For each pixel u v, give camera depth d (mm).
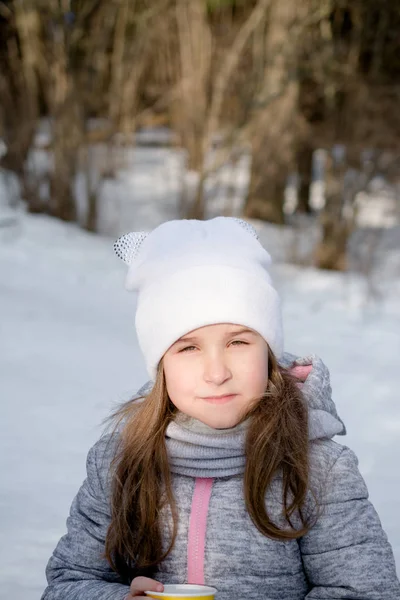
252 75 18906
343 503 2514
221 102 19219
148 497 2555
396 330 11758
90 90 19906
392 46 19156
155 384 2652
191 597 2193
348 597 2473
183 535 2521
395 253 17328
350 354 10016
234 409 2535
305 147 20188
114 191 21453
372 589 2453
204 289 2547
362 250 17656
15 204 19094
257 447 2480
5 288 12391
